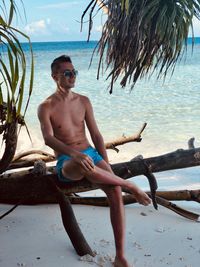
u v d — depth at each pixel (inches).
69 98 118.1
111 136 376.8
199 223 139.2
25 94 689.6
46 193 133.8
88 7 118.0
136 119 464.1
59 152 109.3
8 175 141.6
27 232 130.5
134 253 115.1
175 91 727.7
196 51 2075.5
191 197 152.4
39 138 343.3
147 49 119.7
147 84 834.2
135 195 105.7
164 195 154.9
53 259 111.7
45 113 113.9
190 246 119.8
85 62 1610.5
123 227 106.0
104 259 111.9
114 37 122.1
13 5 85.4
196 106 555.5
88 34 119.7
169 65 122.3
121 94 694.5
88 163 103.9
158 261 110.2
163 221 141.1
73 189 132.6
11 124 117.1
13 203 156.8
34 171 135.6
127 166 134.1
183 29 116.0
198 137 360.8
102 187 107.2
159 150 308.8
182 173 220.8
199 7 114.6
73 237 115.7
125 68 124.7
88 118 121.6
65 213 119.1
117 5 120.2
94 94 696.4
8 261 110.2
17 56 87.7
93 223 137.9
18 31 86.7
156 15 116.1
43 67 1402.6
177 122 439.8
